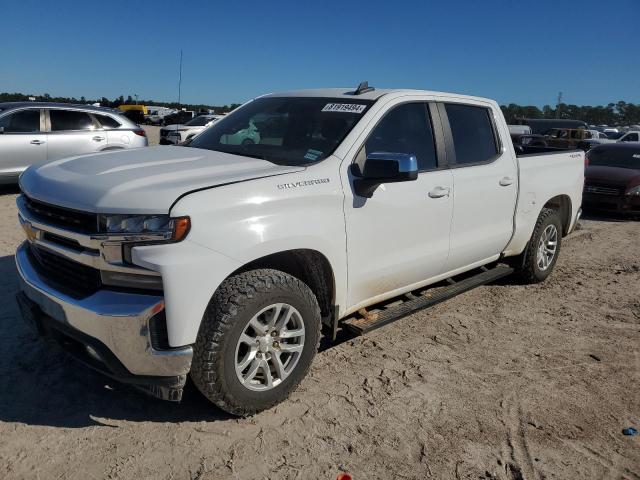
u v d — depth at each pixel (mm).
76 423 3133
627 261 7387
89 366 3080
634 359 4316
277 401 3312
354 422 3283
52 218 3109
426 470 2912
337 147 3635
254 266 3320
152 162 3406
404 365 4027
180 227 2760
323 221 3375
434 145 4328
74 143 10500
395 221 3871
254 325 3082
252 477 2775
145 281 2797
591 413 3521
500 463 2996
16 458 2814
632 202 10594
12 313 4484
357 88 4238
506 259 5828
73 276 3084
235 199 2969
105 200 2826
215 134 4340
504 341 4551
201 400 3424
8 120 9906
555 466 2994
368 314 4055
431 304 4438
